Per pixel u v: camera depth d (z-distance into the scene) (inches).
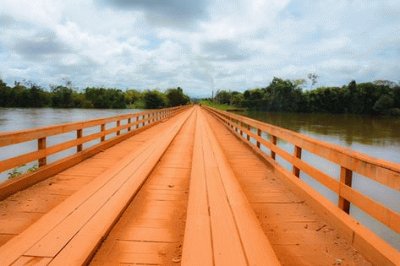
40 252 111.7
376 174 114.7
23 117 2144.4
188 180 225.6
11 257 108.0
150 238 133.0
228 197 176.1
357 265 113.9
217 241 122.2
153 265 112.3
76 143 273.9
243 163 293.7
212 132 559.2
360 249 121.4
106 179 209.2
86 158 295.3
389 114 3550.7
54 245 116.9
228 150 373.1
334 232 141.6
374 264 111.9
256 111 4333.2
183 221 151.9
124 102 5128.0
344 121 2539.4
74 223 136.4
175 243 129.3
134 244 127.4
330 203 155.6
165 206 171.6
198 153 323.3
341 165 141.8
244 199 173.0
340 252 123.5
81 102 4749.0
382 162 111.9
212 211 154.1
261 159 300.5
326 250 125.2
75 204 159.5
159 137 469.4
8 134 174.6
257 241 122.6
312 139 181.0
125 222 149.0
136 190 188.9
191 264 105.9
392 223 105.6
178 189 203.0
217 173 233.3
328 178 155.6
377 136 1451.8
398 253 105.1
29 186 198.2
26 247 114.9
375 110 3703.3
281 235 138.9
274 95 4224.9
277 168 238.5
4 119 1914.4
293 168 212.4
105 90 5073.8
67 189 195.2
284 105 4183.1
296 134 206.4
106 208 154.9
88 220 140.0
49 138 1021.8
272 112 4165.8
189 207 159.3
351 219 134.6
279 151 249.1
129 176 218.4
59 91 4675.2
